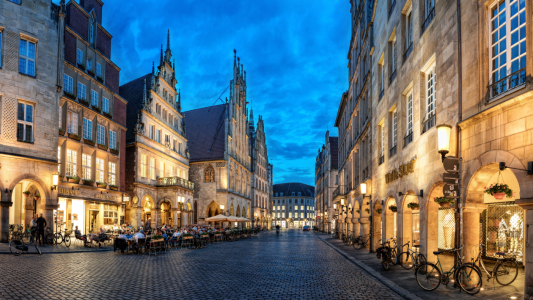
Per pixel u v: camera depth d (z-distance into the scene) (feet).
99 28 109.60
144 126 130.00
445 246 58.44
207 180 195.62
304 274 45.47
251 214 245.24
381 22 66.44
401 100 52.34
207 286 36.11
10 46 73.05
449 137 32.73
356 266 53.98
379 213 69.56
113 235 80.18
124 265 50.83
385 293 33.73
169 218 144.15
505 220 53.26
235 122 214.69
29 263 47.47
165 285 36.14
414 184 45.09
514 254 51.24
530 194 24.52
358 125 100.42
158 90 141.49
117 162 113.19
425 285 33.91
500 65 29.27
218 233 118.32
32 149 75.31
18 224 75.25
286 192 531.09
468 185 32.17
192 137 209.36
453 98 35.17
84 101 97.91
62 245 73.36
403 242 50.19
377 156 68.90
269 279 41.19
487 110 28.84
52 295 30.07
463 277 32.09
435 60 40.65
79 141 95.40
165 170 147.02
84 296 30.27
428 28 41.88
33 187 80.33
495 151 28.07
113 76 115.03
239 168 218.18
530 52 24.73
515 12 27.48
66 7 96.53
